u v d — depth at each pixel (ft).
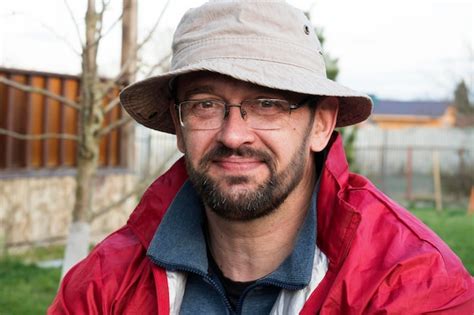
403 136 85.51
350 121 7.29
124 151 32.01
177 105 6.71
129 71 15.55
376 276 5.90
